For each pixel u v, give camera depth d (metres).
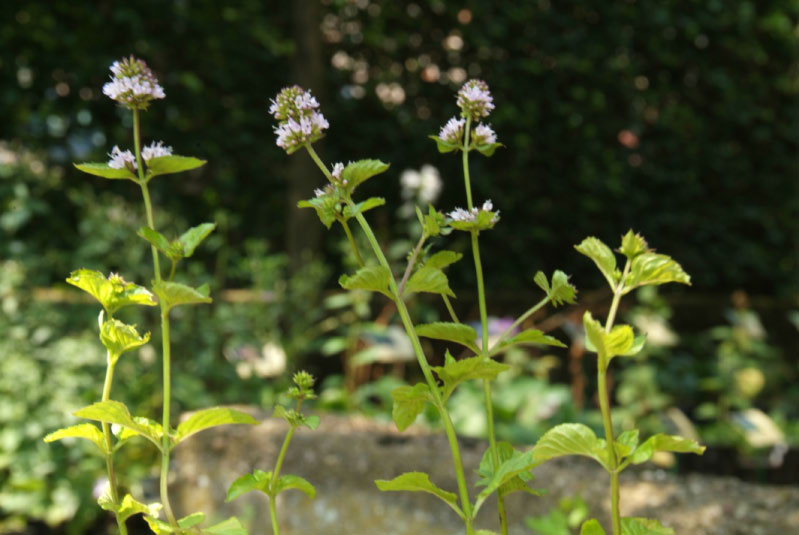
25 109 4.37
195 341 3.86
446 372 1.04
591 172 5.34
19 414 3.27
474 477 2.46
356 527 2.43
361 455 2.57
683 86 5.66
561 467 2.45
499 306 4.96
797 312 5.38
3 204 4.01
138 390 3.49
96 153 4.49
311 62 4.84
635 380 3.91
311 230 4.80
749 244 5.78
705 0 5.59
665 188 5.64
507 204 5.27
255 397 3.77
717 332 4.43
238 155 4.88
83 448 3.32
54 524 3.27
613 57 5.41
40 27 4.37
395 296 1.07
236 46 4.82
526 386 3.73
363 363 4.11
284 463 2.61
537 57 5.28
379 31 5.10
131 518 3.19
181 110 4.71
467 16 5.15
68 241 4.41
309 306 4.20
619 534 0.96
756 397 4.47
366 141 5.11
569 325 4.18
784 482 3.19
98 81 4.50
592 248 0.96
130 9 4.50
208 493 2.65
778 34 5.81
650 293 4.29
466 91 1.16
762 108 5.80
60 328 3.62
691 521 2.12
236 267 4.79
